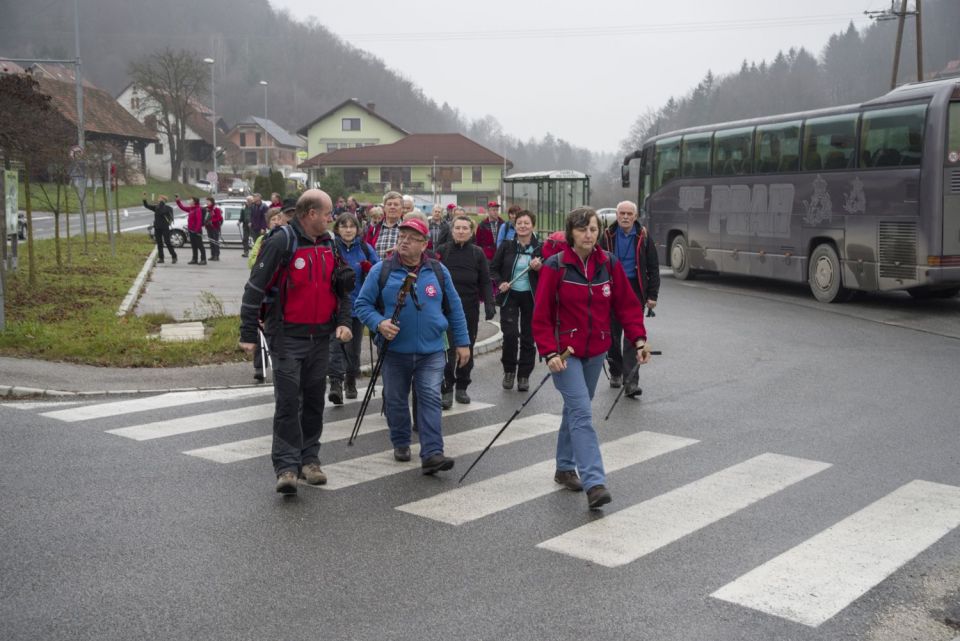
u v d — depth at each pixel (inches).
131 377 418.3
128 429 323.6
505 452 297.3
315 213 249.4
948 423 336.2
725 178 856.3
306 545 211.6
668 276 993.5
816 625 171.9
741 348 516.7
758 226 808.9
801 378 427.2
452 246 375.6
